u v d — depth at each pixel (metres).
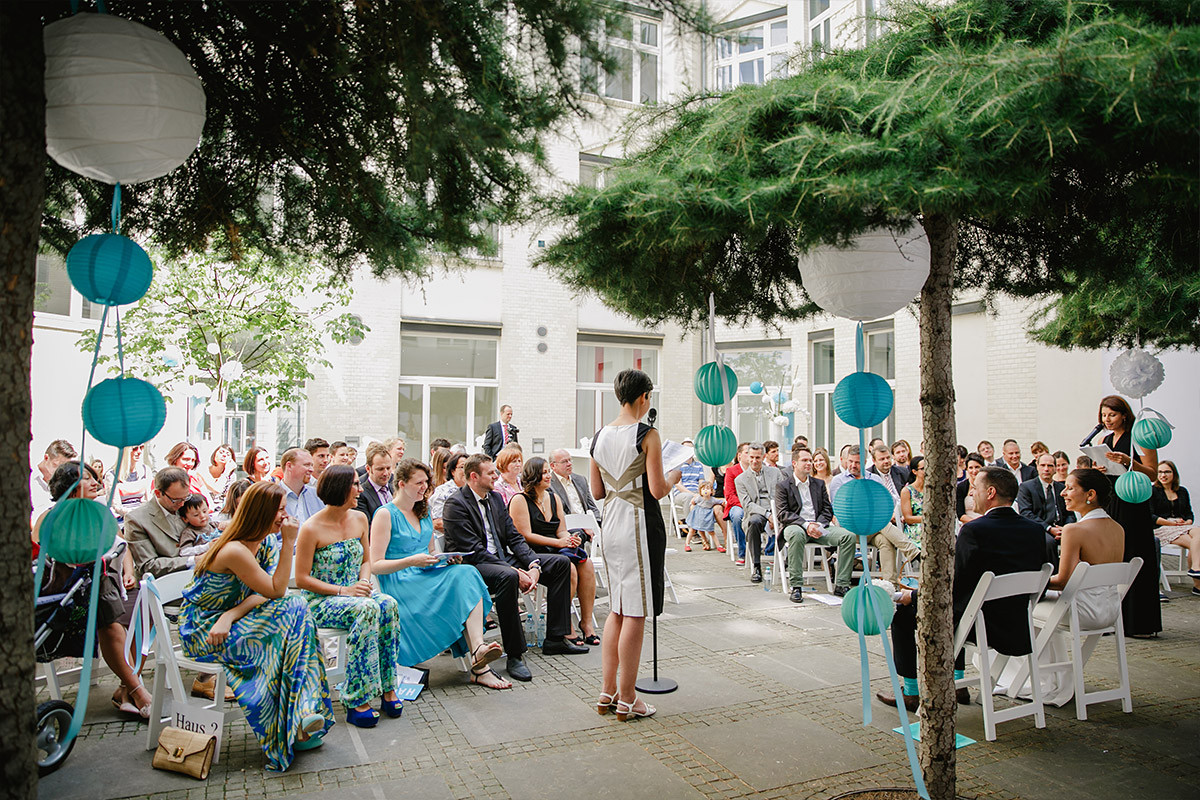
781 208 2.41
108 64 2.00
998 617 4.18
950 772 3.24
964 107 2.26
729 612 7.00
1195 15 2.41
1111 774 3.66
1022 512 7.90
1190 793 3.46
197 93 2.20
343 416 13.54
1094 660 5.63
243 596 3.85
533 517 6.17
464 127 2.67
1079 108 2.11
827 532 7.70
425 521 5.29
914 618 4.50
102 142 2.06
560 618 5.70
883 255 2.71
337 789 3.47
